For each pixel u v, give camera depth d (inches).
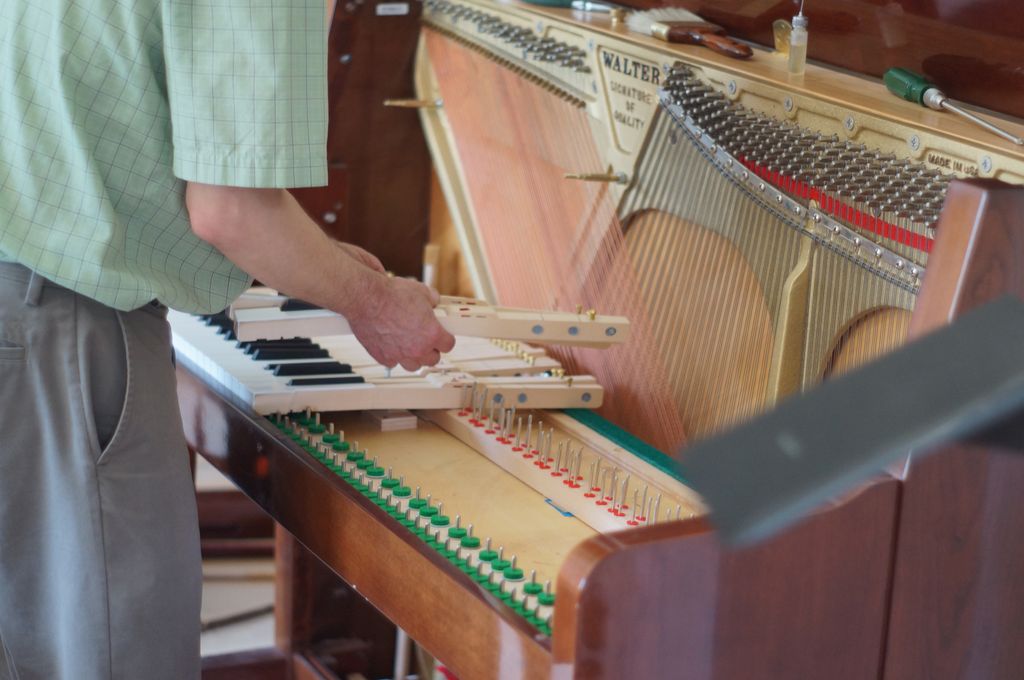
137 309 64.1
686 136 70.7
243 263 59.8
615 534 44.5
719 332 71.1
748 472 18.7
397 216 101.4
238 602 134.3
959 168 56.1
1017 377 20.0
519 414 76.9
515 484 67.3
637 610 44.3
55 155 58.8
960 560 50.5
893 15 64.2
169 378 65.9
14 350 60.9
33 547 65.1
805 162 62.1
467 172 94.6
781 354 65.6
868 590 49.0
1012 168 53.1
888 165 58.7
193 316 87.2
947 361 20.6
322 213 98.0
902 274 58.7
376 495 63.2
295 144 55.9
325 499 63.4
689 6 78.9
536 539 60.4
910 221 58.1
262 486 70.5
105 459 62.7
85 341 61.9
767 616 47.1
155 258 62.9
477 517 62.6
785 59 71.2
